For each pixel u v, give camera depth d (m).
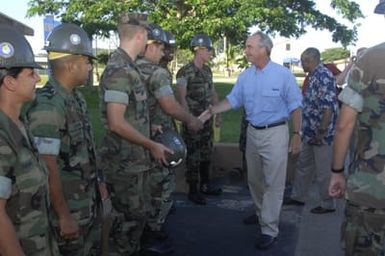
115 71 3.31
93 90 15.55
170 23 12.43
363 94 2.69
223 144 7.34
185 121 4.14
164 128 3.91
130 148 3.43
